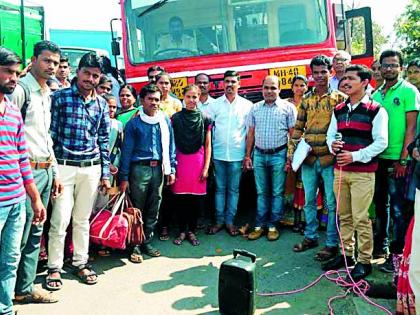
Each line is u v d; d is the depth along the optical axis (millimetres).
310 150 4535
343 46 6293
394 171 4109
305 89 5402
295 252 4809
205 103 5562
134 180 4684
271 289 4000
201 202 5633
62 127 3965
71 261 4547
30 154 3600
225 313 3463
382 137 3738
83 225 4219
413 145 3117
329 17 5938
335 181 4043
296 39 5984
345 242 4191
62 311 3701
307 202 4723
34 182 3570
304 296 3857
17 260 3252
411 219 3488
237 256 3613
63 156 3979
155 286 4125
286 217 5613
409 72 4770
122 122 5168
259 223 5316
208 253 4887
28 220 3549
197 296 3930
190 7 6168
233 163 5305
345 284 3934
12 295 3305
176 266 4559
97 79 3947
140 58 6250
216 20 6109
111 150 4816
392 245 4023
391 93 4117
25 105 3520
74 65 9711
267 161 5164
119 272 4434
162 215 5301
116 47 6613
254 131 5258
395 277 3689
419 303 2908
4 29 7020
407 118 4023
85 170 4059
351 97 3914
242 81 5867
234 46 6070
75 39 13211
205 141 5145
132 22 6258
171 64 6070
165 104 5348
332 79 5293
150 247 4852
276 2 6020
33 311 3691
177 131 5016
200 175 5086
